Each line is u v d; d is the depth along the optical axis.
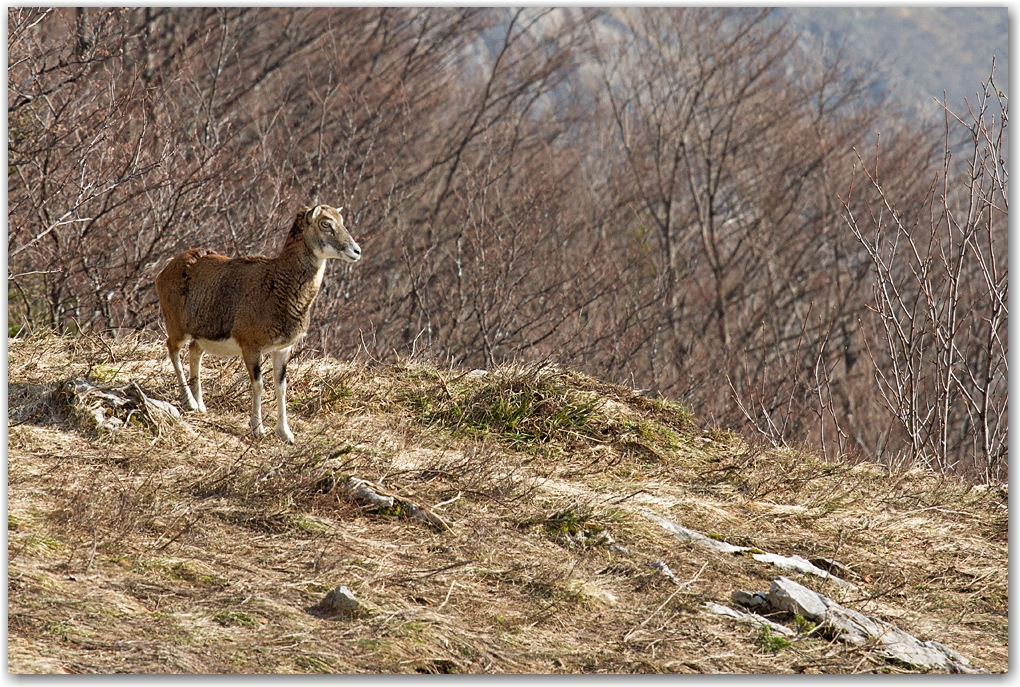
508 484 25.44
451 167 80.94
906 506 30.14
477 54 99.38
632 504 26.14
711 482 29.91
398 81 80.62
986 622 23.39
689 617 20.42
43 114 44.72
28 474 21.91
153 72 66.06
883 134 103.00
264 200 57.47
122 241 45.38
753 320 89.19
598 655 18.38
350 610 18.22
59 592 17.14
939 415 37.62
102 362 30.03
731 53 95.00
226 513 21.55
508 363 35.66
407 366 34.88
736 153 96.88
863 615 21.73
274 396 30.23
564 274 68.88
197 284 26.91
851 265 93.69
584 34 90.50
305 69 83.44
